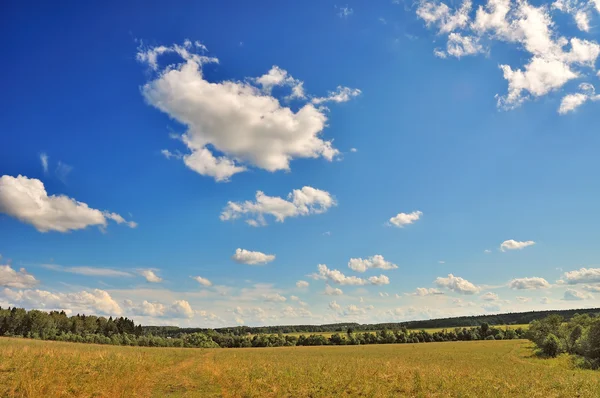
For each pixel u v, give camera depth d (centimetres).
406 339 14262
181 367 3725
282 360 5362
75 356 3153
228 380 2858
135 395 2120
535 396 2577
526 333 10000
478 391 2684
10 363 2512
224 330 19188
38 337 11306
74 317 14400
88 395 1989
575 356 6219
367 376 3269
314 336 14112
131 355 4125
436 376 3341
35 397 1772
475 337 14738
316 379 3022
